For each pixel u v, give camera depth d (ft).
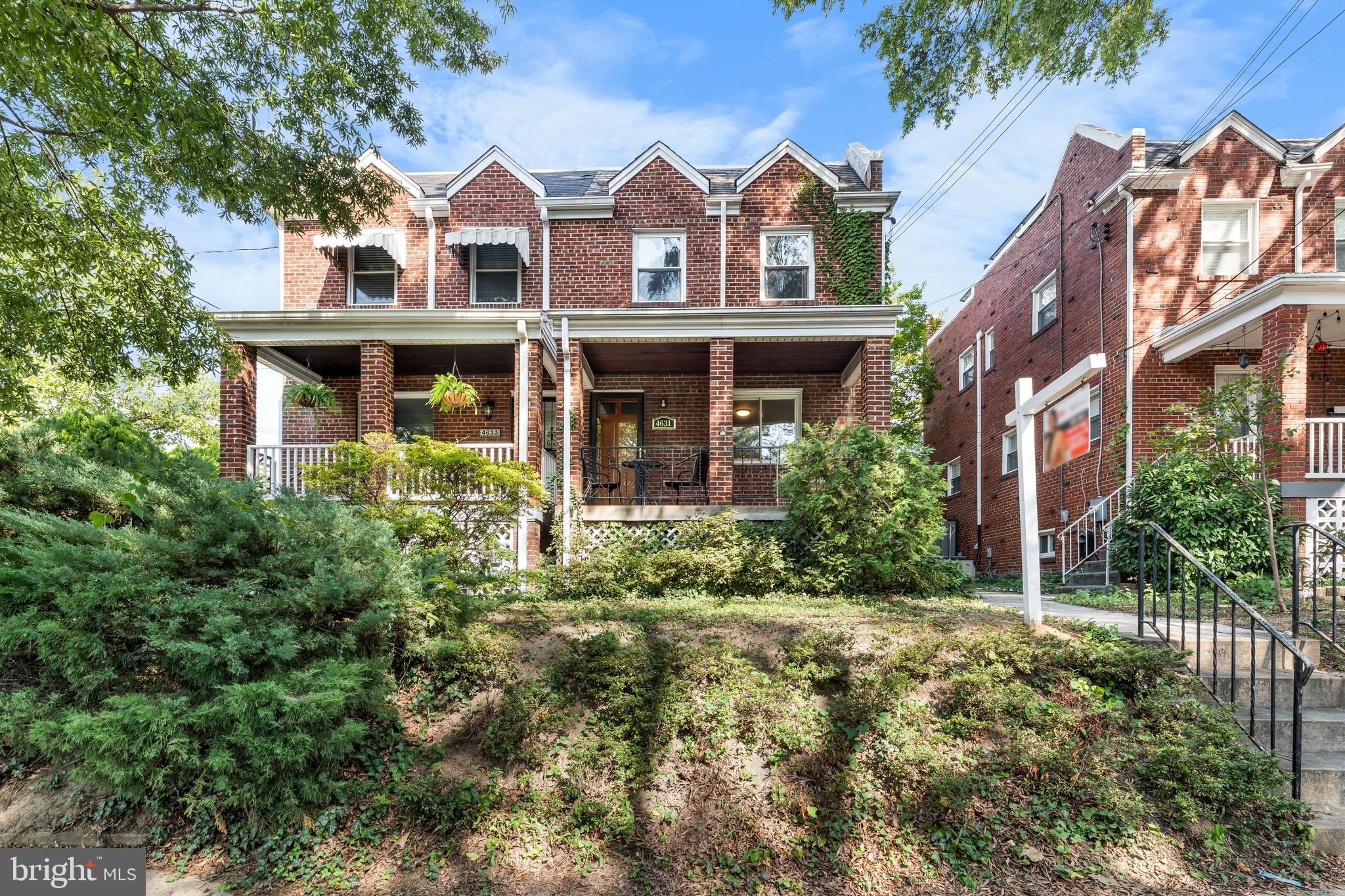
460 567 25.89
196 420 78.07
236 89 26.21
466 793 14.48
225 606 14.35
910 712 15.88
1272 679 15.12
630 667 16.89
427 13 27.25
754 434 46.80
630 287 44.19
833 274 43.68
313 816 14.23
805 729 15.58
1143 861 13.16
